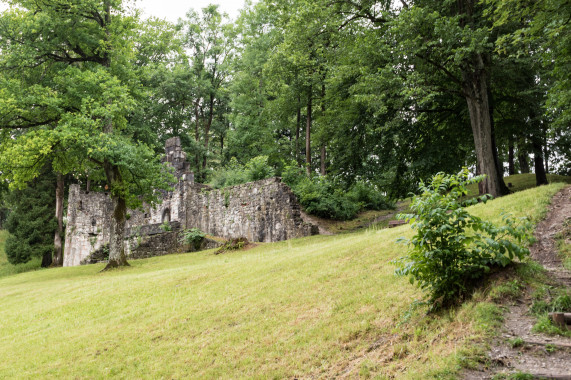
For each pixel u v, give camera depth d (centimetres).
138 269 2211
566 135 2519
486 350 505
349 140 2470
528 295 601
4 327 1345
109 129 2423
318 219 2783
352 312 789
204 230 3047
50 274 2627
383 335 670
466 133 2372
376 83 1853
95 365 879
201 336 916
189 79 4412
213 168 4509
